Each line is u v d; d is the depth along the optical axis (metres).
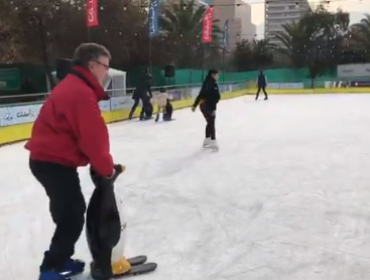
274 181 5.33
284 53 42.12
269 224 3.78
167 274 2.88
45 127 2.38
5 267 3.09
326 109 16.52
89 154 2.28
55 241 2.50
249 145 8.34
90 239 2.62
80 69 2.34
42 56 26.19
